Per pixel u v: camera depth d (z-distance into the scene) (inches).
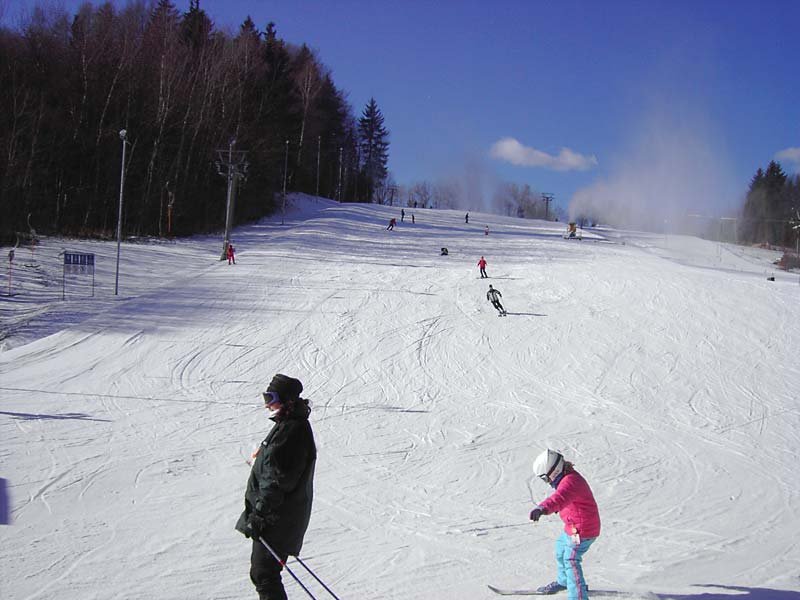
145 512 372.5
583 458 560.1
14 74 1909.4
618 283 1350.9
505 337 1005.8
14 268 1262.3
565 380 833.5
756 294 1254.9
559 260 1726.1
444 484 467.5
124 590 265.7
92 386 697.0
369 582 284.8
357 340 960.3
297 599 263.1
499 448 575.5
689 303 1193.4
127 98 2178.9
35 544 314.7
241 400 689.0
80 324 931.3
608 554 339.9
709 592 270.8
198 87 2506.2
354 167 4753.9
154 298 1121.4
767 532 395.5
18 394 651.5
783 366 900.6
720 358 927.7
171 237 2005.4
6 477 422.0
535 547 341.1
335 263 1571.1
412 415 678.5
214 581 278.1
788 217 4306.1
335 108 4377.5
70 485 414.0
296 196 3339.1
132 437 540.1
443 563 312.7
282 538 203.5
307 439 206.5
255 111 2928.2
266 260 1572.3
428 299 1215.6
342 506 409.1
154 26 2522.1
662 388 810.8
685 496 470.9
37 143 1911.9
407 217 2984.7
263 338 940.6
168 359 816.9
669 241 3161.9
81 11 2576.3
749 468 553.6
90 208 1974.7
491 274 1466.5
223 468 472.1
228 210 1587.1
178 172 2236.7
